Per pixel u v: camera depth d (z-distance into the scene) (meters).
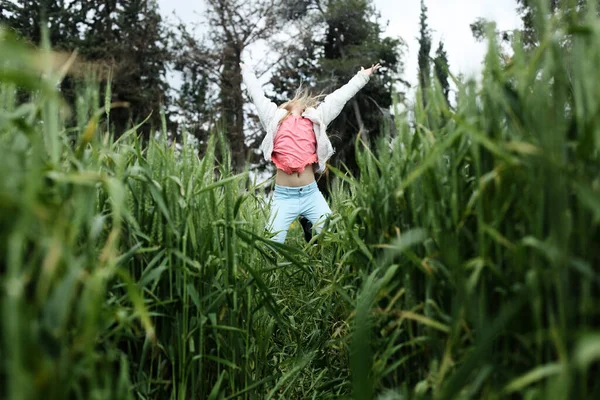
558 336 0.92
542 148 0.98
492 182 1.17
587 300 0.94
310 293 2.87
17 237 0.76
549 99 1.07
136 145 1.80
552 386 0.85
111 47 26.52
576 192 1.00
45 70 0.84
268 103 4.14
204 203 1.96
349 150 23.61
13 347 0.73
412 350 1.43
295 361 2.17
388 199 1.60
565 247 0.94
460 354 1.23
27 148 1.23
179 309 1.81
